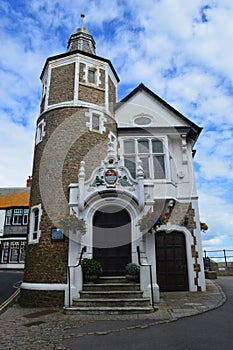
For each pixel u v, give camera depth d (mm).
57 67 12977
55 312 7973
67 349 4855
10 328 6332
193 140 13422
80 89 12328
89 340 5293
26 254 10609
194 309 7449
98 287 8531
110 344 5027
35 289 9367
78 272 8602
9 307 9320
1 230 28797
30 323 6754
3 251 27906
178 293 10312
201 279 10961
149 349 4703
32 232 10664
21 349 4902
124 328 5977
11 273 21578
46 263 9625
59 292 9102
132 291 8258
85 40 15352
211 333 5391
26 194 31141
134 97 13828
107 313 7395
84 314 7457
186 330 5637
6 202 30203
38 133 12305
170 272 11172
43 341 5316
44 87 13484
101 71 13328
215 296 9438
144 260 8938
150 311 7301
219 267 17297
